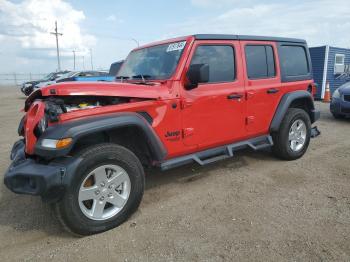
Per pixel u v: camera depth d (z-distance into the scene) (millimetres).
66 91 2990
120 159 3121
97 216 3059
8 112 12406
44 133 2904
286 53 5062
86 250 2826
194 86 3742
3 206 3766
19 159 3240
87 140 3242
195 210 3510
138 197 3307
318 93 14398
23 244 2963
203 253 2713
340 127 7844
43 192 2744
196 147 3930
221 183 4270
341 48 14562
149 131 3381
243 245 2805
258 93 4523
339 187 4023
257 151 5695
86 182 3002
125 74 4402
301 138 5273
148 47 4418
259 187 4098
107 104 3291
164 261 2629
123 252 2777
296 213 3354
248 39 4477
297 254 2648
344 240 2828
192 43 3818
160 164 3676
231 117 4250
